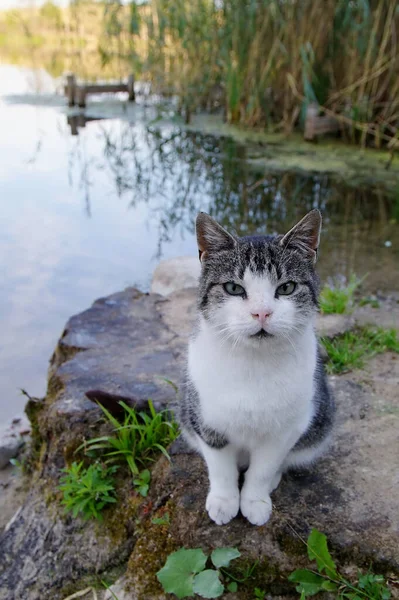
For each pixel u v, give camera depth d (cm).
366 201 175
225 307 54
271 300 53
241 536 58
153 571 59
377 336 94
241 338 52
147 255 145
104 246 149
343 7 202
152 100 290
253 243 56
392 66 201
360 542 57
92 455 72
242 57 226
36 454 90
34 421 90
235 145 226
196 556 55
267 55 227
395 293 120
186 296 107
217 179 195
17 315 120
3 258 141
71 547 68
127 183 192
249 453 59
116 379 81
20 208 169
